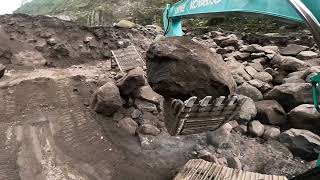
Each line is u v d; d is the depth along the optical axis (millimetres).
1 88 7066
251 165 5148
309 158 5227
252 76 7508
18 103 6637
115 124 6129
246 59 8945
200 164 4395
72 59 10398
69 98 6957
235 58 8977
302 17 2359
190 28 15367
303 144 5262
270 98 6633
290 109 6391
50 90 7242
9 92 6977
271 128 5918
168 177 4875
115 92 6270
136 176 4809
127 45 11445
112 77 8203
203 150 5359
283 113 6117
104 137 5695
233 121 6086
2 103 6562
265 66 8523
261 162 5215
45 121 6098
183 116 3609
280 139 5648
